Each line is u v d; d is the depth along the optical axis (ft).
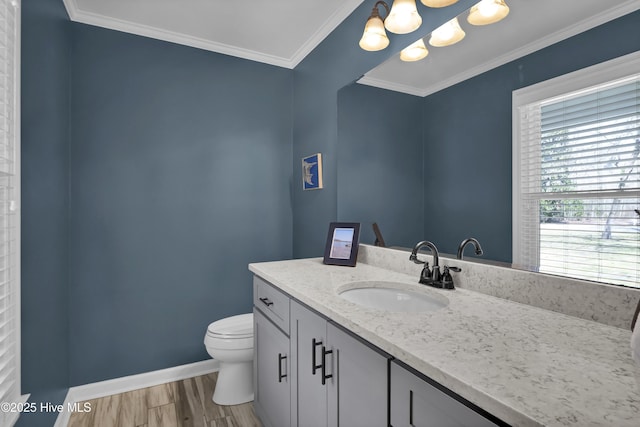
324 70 7.78
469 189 4.39
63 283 6.45
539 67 3.56
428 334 2.93
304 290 4.50
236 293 8.64
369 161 6.24
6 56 4.02
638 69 2.77
